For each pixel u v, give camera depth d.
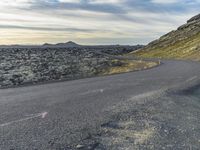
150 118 9.81
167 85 19.89
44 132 7.59
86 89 17.72
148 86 19.30
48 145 6.55
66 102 12.52
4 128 7.97
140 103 12.53
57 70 45.47
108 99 13.48
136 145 6.93
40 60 69.12
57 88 18.56
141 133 7.95
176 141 7.48
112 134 7.70
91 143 6.84
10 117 9.39
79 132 7.67
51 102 12.53
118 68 54.72
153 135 7.82
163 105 12.47
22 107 11.26
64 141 6.87
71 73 42.97
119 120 9.25
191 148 7.06
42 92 16.39
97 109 10.89
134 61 77.12
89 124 8.55
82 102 12.55
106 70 51.12
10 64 54.50
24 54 100.06
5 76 32.66
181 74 29.53
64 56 89.12
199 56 92.00
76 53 111.31
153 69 39.69
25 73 37.72
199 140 7.79
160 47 168.75
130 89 17.61
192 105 13.38
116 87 18.73
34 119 9.10
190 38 153.38
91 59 75.62
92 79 25.77
